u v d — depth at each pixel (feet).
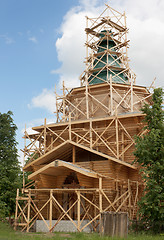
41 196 91.56
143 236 56.65
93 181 80.53
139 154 67.97
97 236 56.13
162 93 71.31
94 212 78.38
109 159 79.51
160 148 65.57
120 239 51.98
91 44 136.67
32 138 116.88
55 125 107.96
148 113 70.33
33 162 90.17
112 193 79.36
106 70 127.34
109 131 101.40
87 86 116.37
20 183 104.27
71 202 84.53
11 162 105.40
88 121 101.71
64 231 70.54
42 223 74.02
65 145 82.89
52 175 82.74
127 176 88.38
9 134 107.86
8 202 101.19
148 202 61.57
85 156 90.17
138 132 96.43
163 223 61.52
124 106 113.39
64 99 123.13
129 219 67.56
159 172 64.69
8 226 69.00
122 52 137.28
